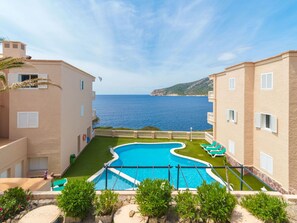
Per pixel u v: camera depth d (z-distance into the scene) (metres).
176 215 7.21
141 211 6.90
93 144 26.64
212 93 26.33
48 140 16.67
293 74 12.77
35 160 17.00
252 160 17.38
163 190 7.21
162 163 20.81
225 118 21.77
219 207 6.58
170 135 30.62
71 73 19.47
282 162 13.49
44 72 16.56
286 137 13.04
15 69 16.22
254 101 17.06
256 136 16.83
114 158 20.69
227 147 21.12
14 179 10.92
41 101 16.58
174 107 136.88
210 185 7.44
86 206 7.02
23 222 6.52
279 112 13.81
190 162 20.62
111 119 85.12
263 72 15.76
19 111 16.38
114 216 6.94
